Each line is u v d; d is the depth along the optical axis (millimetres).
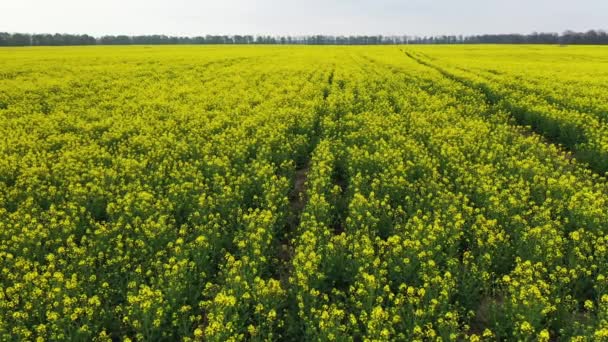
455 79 29344
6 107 21094
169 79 29672
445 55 52094
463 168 11070
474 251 7672
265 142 13734
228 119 16828
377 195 9891
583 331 5617
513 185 9922
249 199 10336
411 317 5988
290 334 6172
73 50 61531
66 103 21234
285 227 9430
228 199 9344
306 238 7434
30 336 5859
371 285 6168
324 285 6973
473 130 14844
